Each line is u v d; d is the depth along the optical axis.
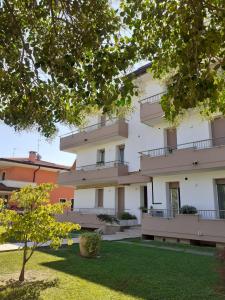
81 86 5.65
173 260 9.74
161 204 17.70
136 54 5.88
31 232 6.84
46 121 6.57
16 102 6.25
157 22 5.75
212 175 15.55
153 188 18.34
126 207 21.28
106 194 23.20
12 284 6.58
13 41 6.01
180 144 17.45
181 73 5.09
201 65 5.11
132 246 13.09
